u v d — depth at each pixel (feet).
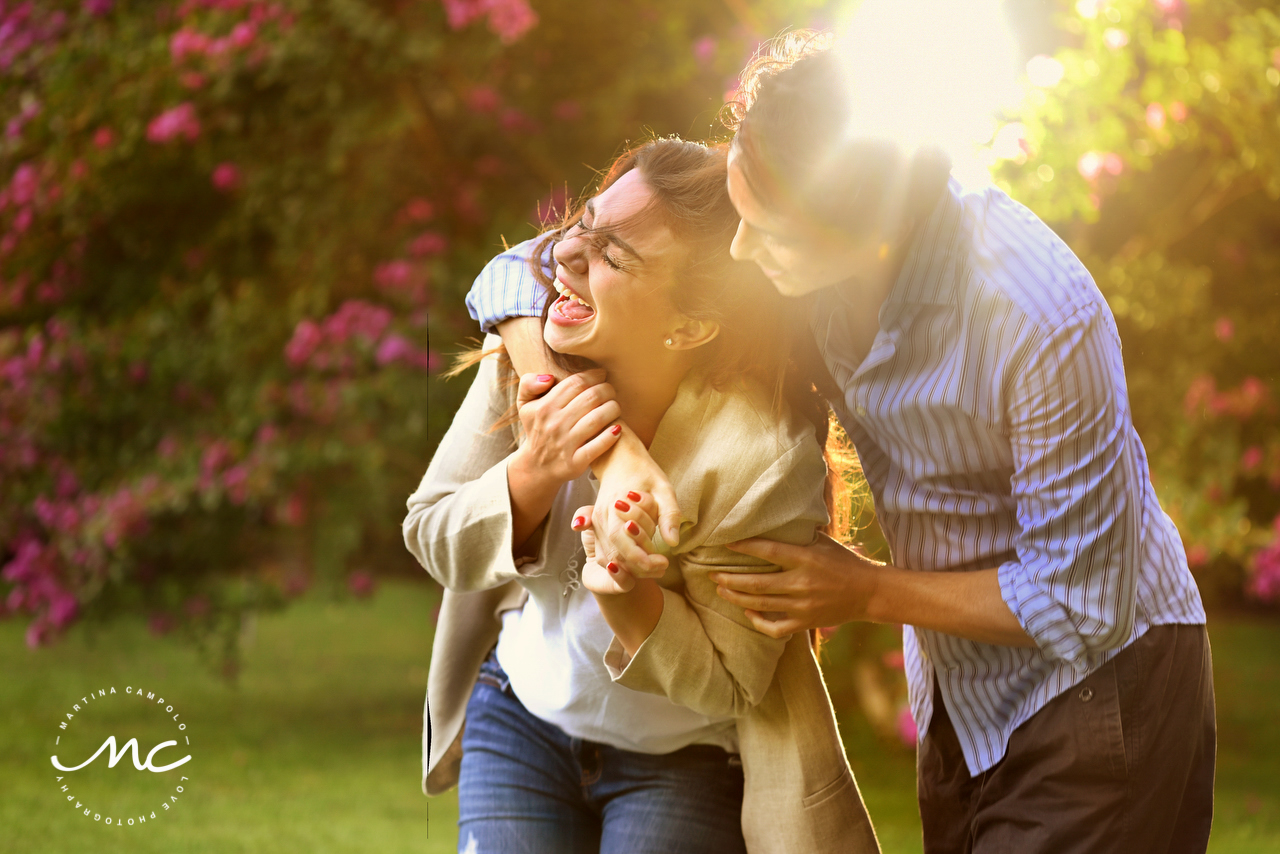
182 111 23.45
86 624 28.30
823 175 6.15
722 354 7.20
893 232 6.60
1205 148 26.96
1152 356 24.99
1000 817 7.69
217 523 26.78
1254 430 25.34
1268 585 22.94
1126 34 19.25
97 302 28.53
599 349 7.06
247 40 22.72
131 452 26.55
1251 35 20.70
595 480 7.59
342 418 24.97
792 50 7.56
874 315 7.36
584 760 7.93
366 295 26.55
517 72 25.62
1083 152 19.47
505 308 7.41
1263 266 28.76
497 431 7.83
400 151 25.70
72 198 24.80
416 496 7.91
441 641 8.58
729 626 7.19
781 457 7.03
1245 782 25.36
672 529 6.57
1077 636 7.02
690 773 7.86
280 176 25.13
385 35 22.58
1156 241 26.63
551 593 7.75
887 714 23.75
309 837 18.47
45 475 27.43
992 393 7.01
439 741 8.77
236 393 25.72
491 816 7.93
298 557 28.89
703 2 24.39
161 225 27.61
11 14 25.05
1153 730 7.41
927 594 7.21
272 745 26.43
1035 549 7.07
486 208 26.27
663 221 6.89
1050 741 7.49
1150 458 24.22
